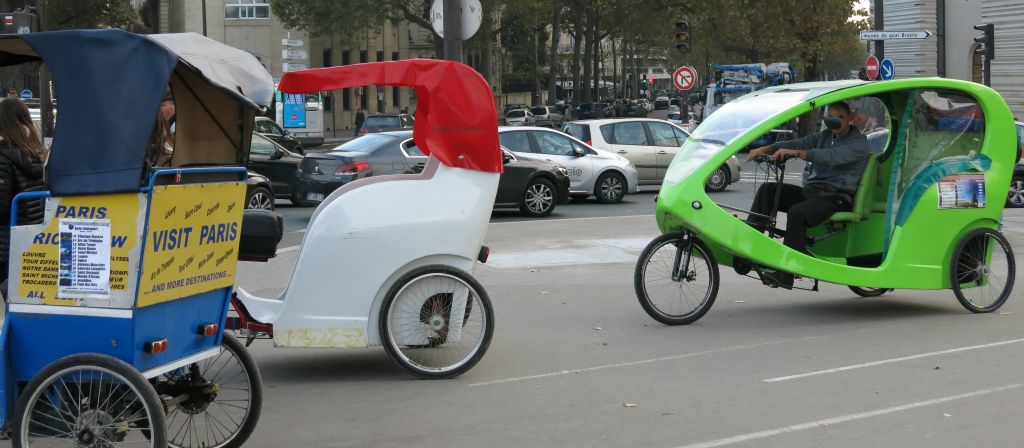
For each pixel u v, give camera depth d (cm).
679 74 3347
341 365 787
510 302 1037
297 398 689
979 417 617
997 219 955
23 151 607
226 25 6406
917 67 3903
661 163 2377
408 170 1738
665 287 909
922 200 922
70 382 480
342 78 714
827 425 605
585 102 7531
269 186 1769
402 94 7256
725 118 921
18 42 519
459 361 737
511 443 582
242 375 568
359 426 622
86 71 477
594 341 853
